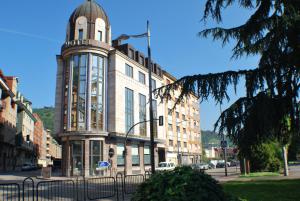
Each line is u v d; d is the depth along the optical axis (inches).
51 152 5802.2
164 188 193.9
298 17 275.0
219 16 319.9
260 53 330.0
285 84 296.5
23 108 2952.8
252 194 467.2
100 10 1601.9
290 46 286.8
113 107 1528.1
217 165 2438.5
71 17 1581.0
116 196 556.1
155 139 1913.1
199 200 188.4
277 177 795.4
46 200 514.9
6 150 2397.9
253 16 316.2
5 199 528.7
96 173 1395.2
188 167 210.5
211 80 303.9
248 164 997.2
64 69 1539.1
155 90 331.0
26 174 1708.9
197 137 2972.4
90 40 1480.1
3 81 2080.5
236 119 297.4
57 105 1545.3
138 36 756.6
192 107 2896.2
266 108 284.0
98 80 1496.1
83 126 1432.1
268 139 302.4
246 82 300.5
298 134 298.4
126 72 1674.5
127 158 1627.7
